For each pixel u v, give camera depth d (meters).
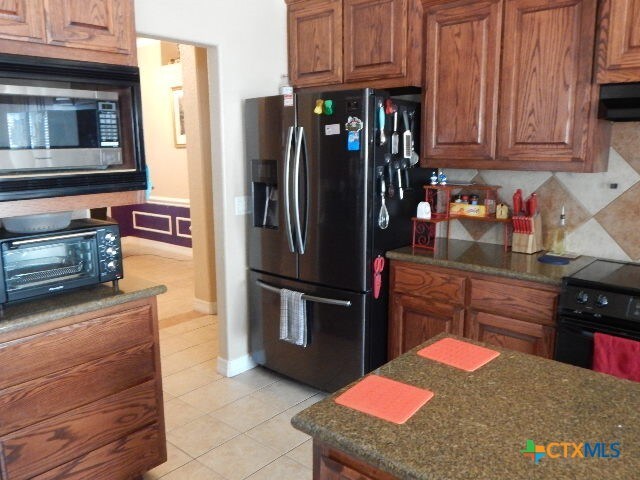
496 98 2.53
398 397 1.20
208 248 4.35
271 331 3.16
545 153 2.42
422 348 1.50
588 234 2.66
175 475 2.29
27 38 1.79
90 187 1.99
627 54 2.11
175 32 2.68
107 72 2.00
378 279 2.76
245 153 3.11
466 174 3.05
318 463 1.17
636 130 2.45
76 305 1.87
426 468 0.93
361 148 2.56
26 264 1.83
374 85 2.93
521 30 2.40
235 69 3.01
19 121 1.77
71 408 1.90
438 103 2.73
